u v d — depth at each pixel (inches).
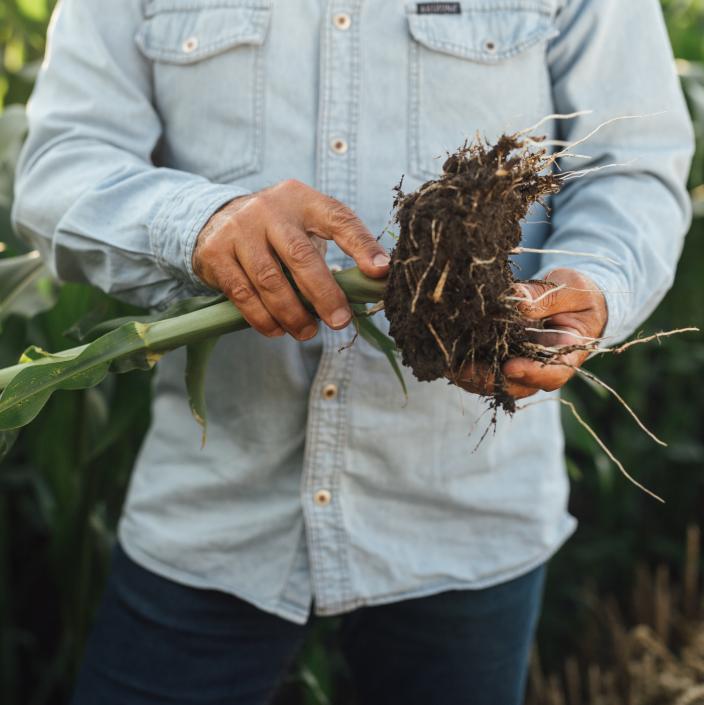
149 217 33.6
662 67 39.0
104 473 59.4
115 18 38.2
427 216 27.3
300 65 37.3
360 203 37.6
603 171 39.2
